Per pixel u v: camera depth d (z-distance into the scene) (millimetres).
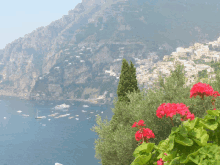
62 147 181000
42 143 191000
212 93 7234
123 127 15352
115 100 20672
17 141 196000
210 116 3729
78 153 167875
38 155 162375
